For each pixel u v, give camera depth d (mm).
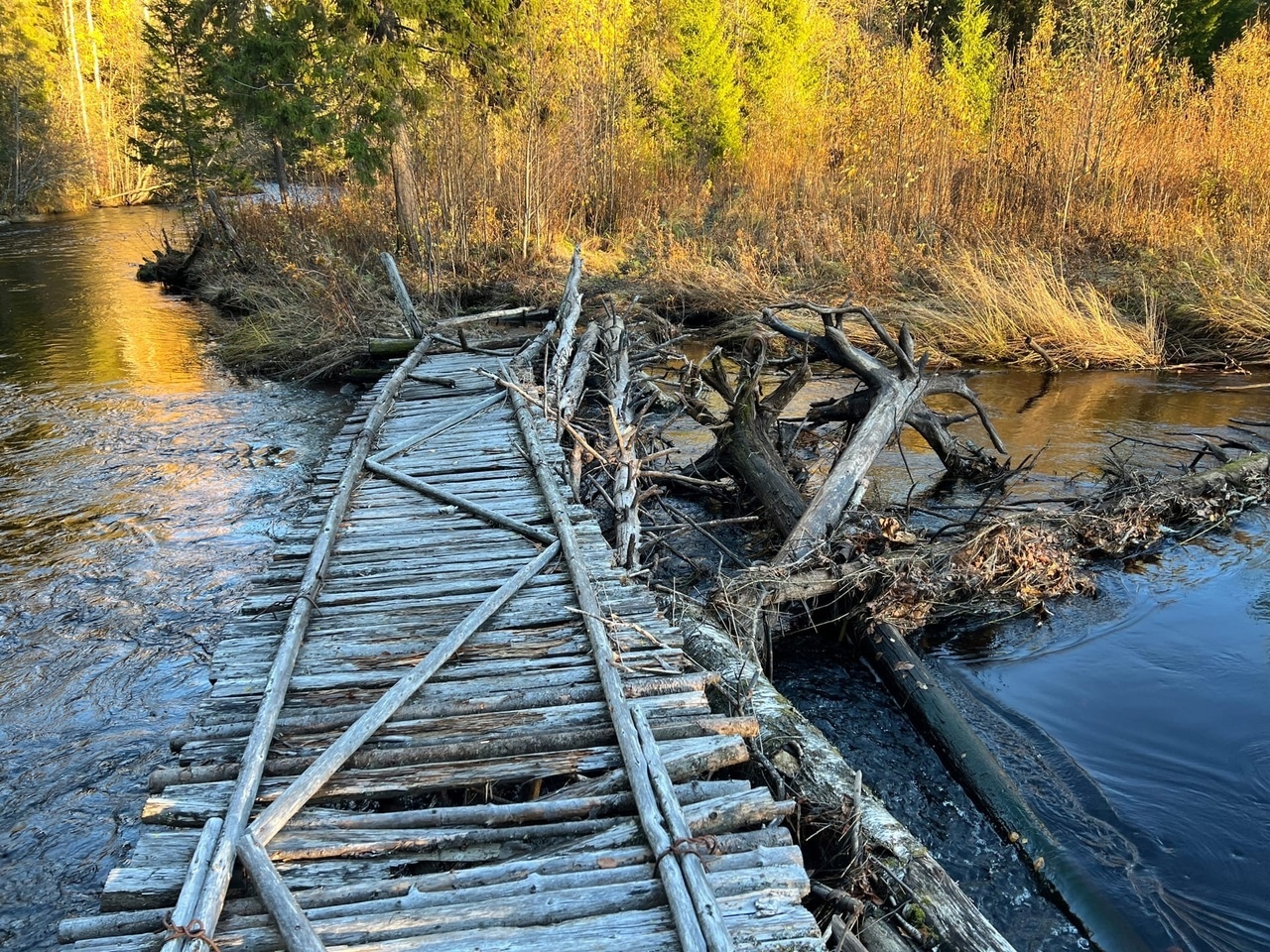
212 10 16797
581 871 2572
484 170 15664
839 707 4414
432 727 3238
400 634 3908
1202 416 8953
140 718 4516
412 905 2451
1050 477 7449
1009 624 5145
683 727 3191
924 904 2809
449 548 4848
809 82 22953
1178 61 17719
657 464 7816
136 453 8461
